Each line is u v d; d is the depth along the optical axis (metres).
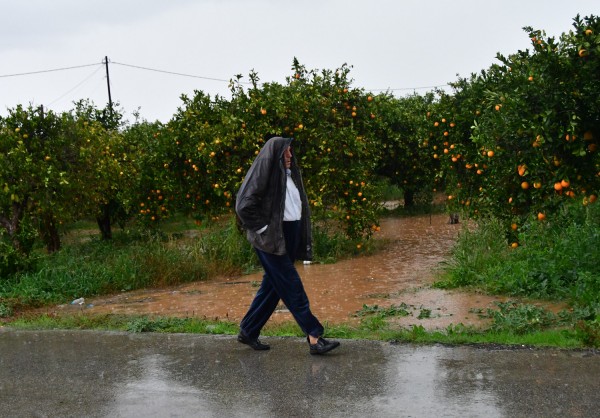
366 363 4.60
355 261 12.30
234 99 13.02
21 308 9.01
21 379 4.71
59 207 13.23
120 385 4.45
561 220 9.45
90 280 10.50
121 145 17.91
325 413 3.76
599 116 5.76
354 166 13.33
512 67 7.73
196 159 12.89
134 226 19.94
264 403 3.96
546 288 7.60
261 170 4.62
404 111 21.45
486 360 4.49
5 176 12.27
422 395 3.92
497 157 6.86
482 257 9.50
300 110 12.70
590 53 5.60
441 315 7.03
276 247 4.67
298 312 4.82
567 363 4.32
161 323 6.50
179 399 4.12
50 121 13.43
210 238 12.80
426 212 21.73
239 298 9.12
